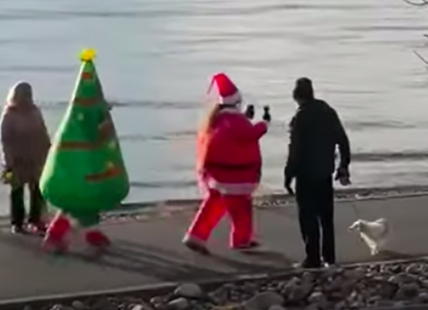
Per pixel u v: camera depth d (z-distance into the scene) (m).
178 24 48.59
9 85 34.75
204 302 12.51
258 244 14.48
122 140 26.42
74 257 14.11
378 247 14.23
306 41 44.12
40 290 12.75
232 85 14.03
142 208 18.14
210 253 14.23
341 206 16.86
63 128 14.30
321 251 13.71
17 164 14.87
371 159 24.27
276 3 54.47
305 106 13.21
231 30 47.00
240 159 14.00
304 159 13.14
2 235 15.11
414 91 33.97
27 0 54.88
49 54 41.38
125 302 12.48
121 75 36.88
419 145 25.97
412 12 47.72
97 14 51.44
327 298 12.59
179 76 36.66
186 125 28.11
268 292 12.56
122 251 14.38
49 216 15.40
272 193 19.09
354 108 31.34
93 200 14.18
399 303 12.31
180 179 22.14
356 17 48.84
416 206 16.83
